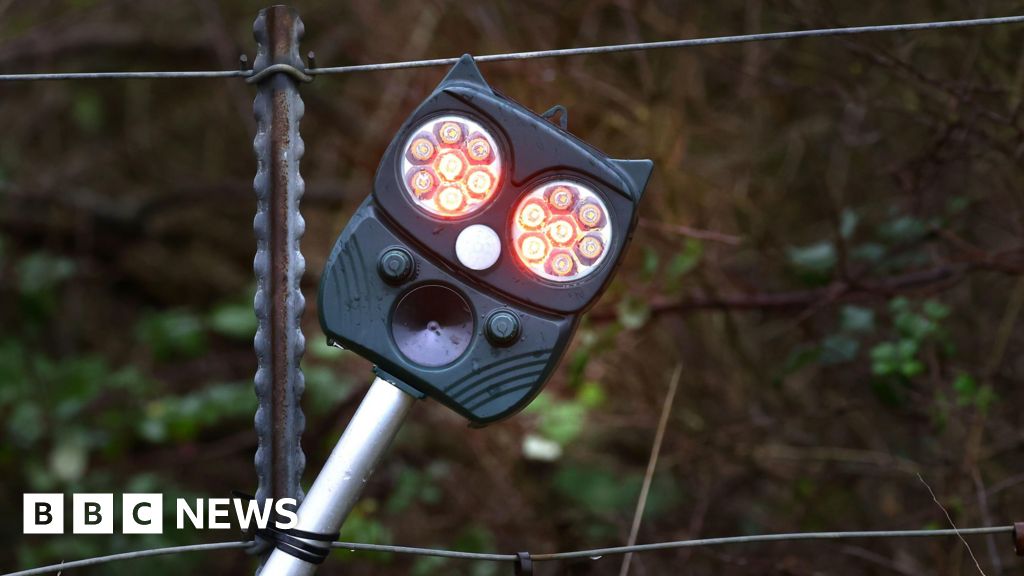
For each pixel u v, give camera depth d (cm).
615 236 144
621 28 373
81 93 527
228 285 545
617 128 347
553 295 144
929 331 268
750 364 352
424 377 144
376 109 430
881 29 167
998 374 317
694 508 341
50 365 414
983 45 290
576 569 330
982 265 288
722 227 348
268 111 151
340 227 432
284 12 152
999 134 286
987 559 298
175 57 520
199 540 411
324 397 375
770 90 354
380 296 145
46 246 517
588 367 362
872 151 352
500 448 364
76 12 506
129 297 539
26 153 540
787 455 334
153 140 549
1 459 406
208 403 388
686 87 367
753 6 354
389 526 360
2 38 493
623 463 374
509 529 347
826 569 323
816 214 373
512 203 145
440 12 383
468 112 146
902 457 333
